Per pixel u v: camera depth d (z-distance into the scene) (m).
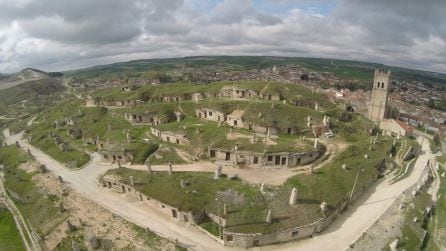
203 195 61.56
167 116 116.06
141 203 66.00
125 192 70.75
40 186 79.00
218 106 109.31
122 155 87.50
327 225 56.50
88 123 124.06
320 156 78.75
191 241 53.03
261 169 71.94
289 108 104.50
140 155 85.69
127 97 143.12
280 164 73.56
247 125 96.50
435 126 147.50
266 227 52.09
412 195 68.94
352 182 67.19
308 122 97.44
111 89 168.88
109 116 128.25
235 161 75.12
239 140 80.81
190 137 91.62
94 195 70.88
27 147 115.62
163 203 60.38
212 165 75.62
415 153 94.69
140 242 53.41
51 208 67.75
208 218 57.69
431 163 90.06
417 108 184.25
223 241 52.03
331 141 89.00
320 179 66.31
